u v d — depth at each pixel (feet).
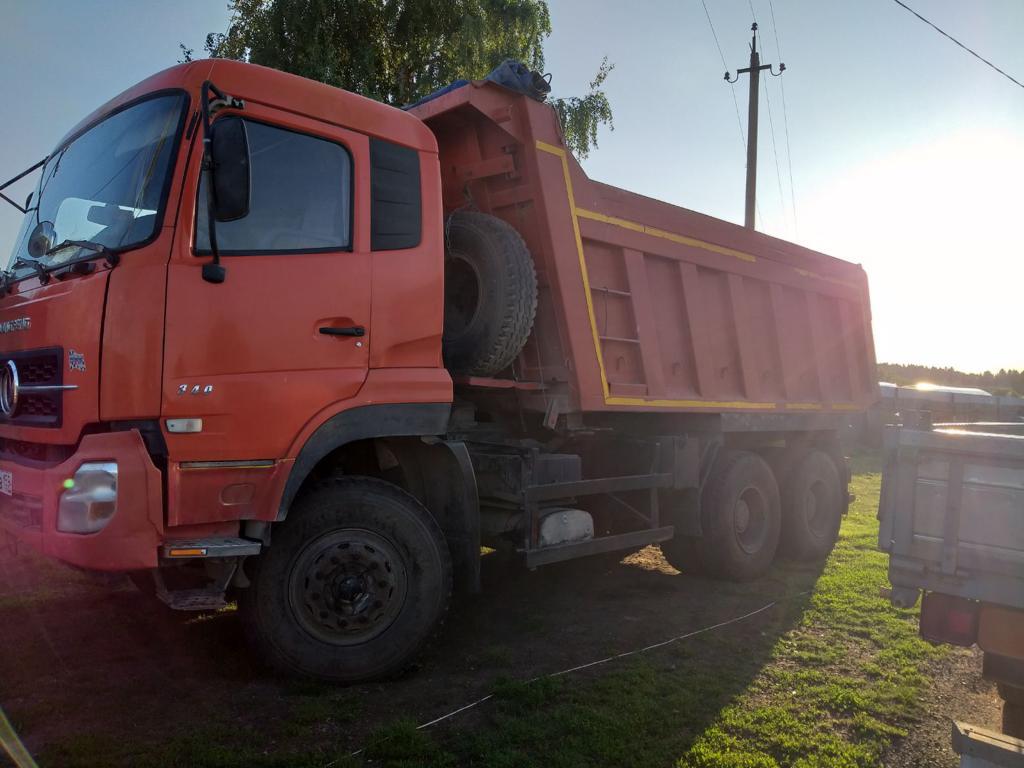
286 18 40.37
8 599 17.61
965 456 10.44
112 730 11.32
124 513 11.32
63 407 12.03
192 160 12.34
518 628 17.54
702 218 23.56
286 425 12.74
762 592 21.86
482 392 18.58
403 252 14.55
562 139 18.99
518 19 50.39
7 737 11.01
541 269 18.65
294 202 13.42
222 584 12.40
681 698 13.47
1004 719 11.05
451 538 15.24
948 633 10.61
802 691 14.28
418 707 12.81
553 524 17.30
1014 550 10.03
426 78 45.14
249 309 12.59
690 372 23.21
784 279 27.25
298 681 13.24
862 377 32.42
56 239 13.69
